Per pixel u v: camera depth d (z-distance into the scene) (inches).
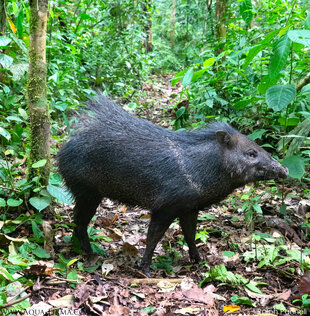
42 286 137.3
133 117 165.2
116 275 154.8
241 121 251.6
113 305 129.5
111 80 344.5
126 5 363.6
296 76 254.1
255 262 162.4
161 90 426.9
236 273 156.0
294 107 217.6
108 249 176.7
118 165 154.8
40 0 163.0
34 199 162.6
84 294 134.2
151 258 156.9
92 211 168.4
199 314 129.1
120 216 209.2
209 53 276.2
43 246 162.7
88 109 178.2
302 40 146.1
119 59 358.6
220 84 273.4
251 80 248.4
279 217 198.1
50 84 245.6
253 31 262.1
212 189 154.5
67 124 198.1
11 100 216.5
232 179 156.9
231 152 154.9
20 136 208.8
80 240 167.9
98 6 366.9
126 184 155.7
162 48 580.4
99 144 156.6
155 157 152.8
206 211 211.8
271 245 170.4
